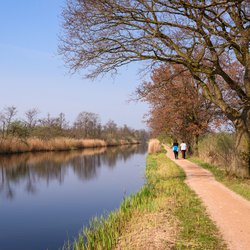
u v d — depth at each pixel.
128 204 13.50
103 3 15.08
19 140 57.22
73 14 15.62
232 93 25.84
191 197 13.71
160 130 41.00
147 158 44.12
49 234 13.43
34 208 18.27
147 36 15.65
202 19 15.30
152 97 33.03
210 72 16.48
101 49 16.28
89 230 11.18
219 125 27.38
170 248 7.93
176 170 23.62
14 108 59.97
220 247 7.88
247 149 17.41
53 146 66.00
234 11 15.56
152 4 14.93
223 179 18.02
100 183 26.11
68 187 24.84
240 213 10.95
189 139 40.34
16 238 13.05
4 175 31.64
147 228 9.69
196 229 9.32
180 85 32.97
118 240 9.38
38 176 31.00
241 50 15.75
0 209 18.19
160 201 12.91
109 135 106.31
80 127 97.69
